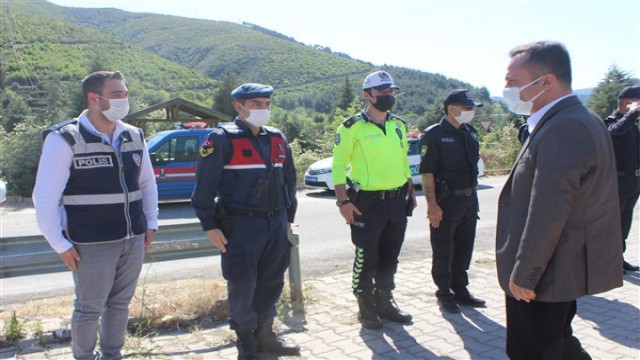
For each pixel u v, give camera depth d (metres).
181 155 11.38
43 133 2.99
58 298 5.01
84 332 3.12
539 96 2.41
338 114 24.02
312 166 13.64
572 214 2.29
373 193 4.11
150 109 16.50
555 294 2.32
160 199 11.23
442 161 4.45
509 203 2.56
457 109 4.38
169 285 5.08
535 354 2.52
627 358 3.58
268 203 3.55
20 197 12.71
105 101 3.04
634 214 9.54
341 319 4.36
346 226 9.00
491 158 20.55
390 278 4.34
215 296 4.50
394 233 4.28
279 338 3.77
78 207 3.02
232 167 3.47
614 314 4.45
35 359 3.54
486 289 5.15
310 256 6.85
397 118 4.39
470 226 4.61
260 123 3.50
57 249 2.96
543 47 2.38
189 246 4.55
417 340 3.94
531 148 2.38
